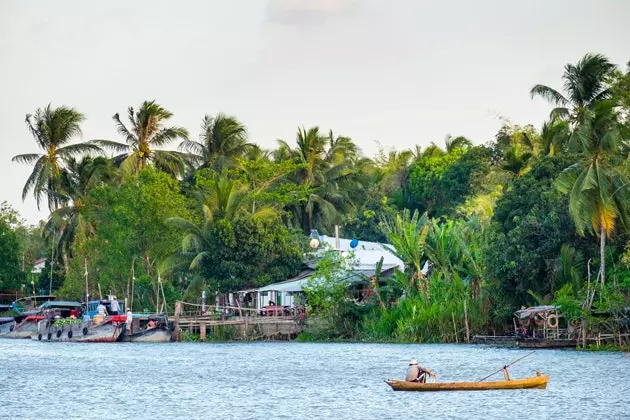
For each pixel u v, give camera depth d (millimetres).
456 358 155125
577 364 140500
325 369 141250
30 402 106688
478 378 125375
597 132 168750
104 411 99875
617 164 181500
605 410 96438
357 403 103625
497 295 190375
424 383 111812
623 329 173375
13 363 156500
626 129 171875
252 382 124875
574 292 175875
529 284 186625
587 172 167375
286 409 100250
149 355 172875
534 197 188500
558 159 194000
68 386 121625
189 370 142000
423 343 195375
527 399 104125
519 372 131000
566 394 107438
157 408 101688
